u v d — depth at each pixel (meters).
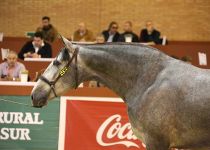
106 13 20.48
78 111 9.70
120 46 7.09
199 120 6.57
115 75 7.07
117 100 9.63
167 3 20.22
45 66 13.28
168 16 20.22
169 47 15.39
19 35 20.62
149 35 16.81
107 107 9.65
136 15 20.34
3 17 20.66
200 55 15.06
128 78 7.02
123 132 9.61
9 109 9.82
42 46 14.52
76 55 7.06
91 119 9.67
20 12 20.69
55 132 9.75
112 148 9.62
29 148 9.80
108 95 9.67
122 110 9.62
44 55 14.41
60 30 20.61
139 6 20.30
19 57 14.66
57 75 7.05
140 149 9.56
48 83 7.05
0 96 9.84
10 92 9.80
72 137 9.71
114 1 20.44
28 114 9.79
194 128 6.61
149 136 6.82
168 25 20.22
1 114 9.84
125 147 9.60
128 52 7.04
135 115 6.90
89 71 7.11
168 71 6.83
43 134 9.77
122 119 9.62
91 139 9.67
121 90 7.09
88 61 7.07
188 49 15.44
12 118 9.82
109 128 9.64
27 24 20.70
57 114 9.73
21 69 11.95
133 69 7.00
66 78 7.07
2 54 15.12
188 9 20.17
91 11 20.55
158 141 6.79
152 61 6.94
